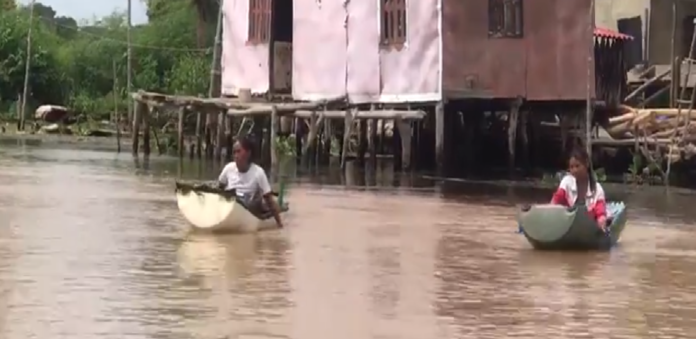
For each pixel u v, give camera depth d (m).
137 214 17.36
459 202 20.62
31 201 18.98
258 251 13.80
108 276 11.80
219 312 10.11
